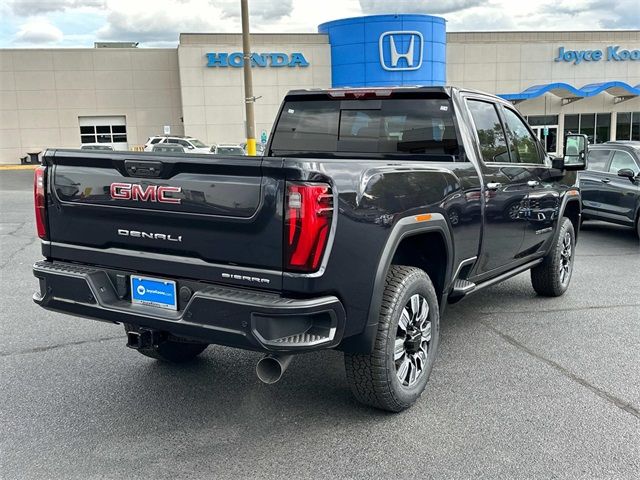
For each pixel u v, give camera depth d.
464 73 36.72
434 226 3.77
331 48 35.22
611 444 3.35
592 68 37.41
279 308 2.85
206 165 3.00
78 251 3.55
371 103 4.96
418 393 3.78
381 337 3.40
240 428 3.56
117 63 37.38
